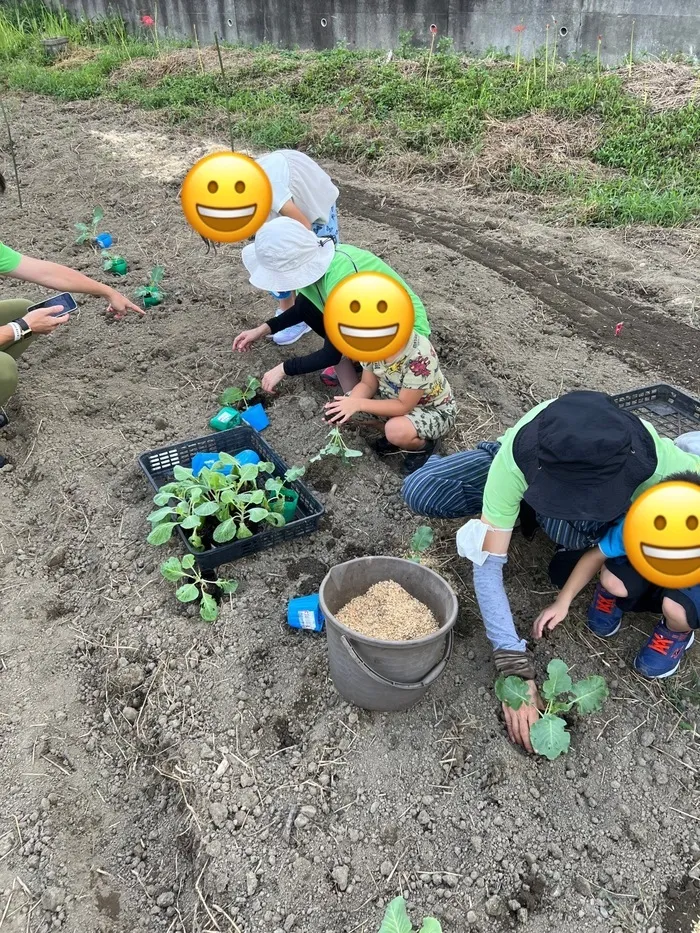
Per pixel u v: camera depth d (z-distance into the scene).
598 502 1.43
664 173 4.33
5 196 4.34
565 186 4.33
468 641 1.88
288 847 1.54
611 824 1.58
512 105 5.03
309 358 2.48
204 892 1.50
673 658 1.75
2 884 1.54
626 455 1.44
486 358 2.90
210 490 2.09
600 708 1.74
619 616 1.83
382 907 1.46
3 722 1.79
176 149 5.11
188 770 1.66
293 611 1.87
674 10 5.32
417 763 1.65
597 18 5.59
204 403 2.70
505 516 1.62
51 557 2.17
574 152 4.65
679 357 2.98
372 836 1.55
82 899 1.53
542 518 1.81
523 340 3.07
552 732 1.57
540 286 3.46
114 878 1.56
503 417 2.62
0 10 8.17
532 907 1.46
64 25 7.87
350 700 1.73
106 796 1.68
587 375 2.86
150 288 3.25
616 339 3.10
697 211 3.96
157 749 1.73
